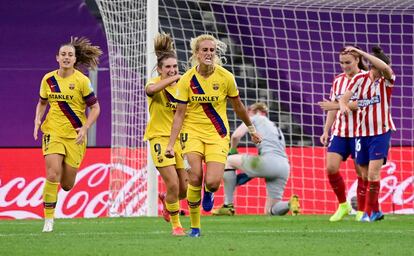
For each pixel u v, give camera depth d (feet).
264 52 181.78
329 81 183.83
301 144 177.17
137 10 153.17
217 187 87.97
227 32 181.16
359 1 167.84
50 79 102.32
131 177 152.87
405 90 181.57
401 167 159.22
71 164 103.76
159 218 135.54
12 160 158.61
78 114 103.19
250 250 75.41
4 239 88.58
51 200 103.09
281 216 141.38
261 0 168.35
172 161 95.04
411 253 73.61
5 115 188.85
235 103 90.68
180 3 180.86
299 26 184.96
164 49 98.53
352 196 158.92
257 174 145.48
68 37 192.13
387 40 184.44
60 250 75.56
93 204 155.02
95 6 192.65
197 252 73.51
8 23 193.88
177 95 88.22
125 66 153.58
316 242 84.17
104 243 82.43
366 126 122.11
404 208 157.89
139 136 153.99
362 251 75.20
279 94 174.60
